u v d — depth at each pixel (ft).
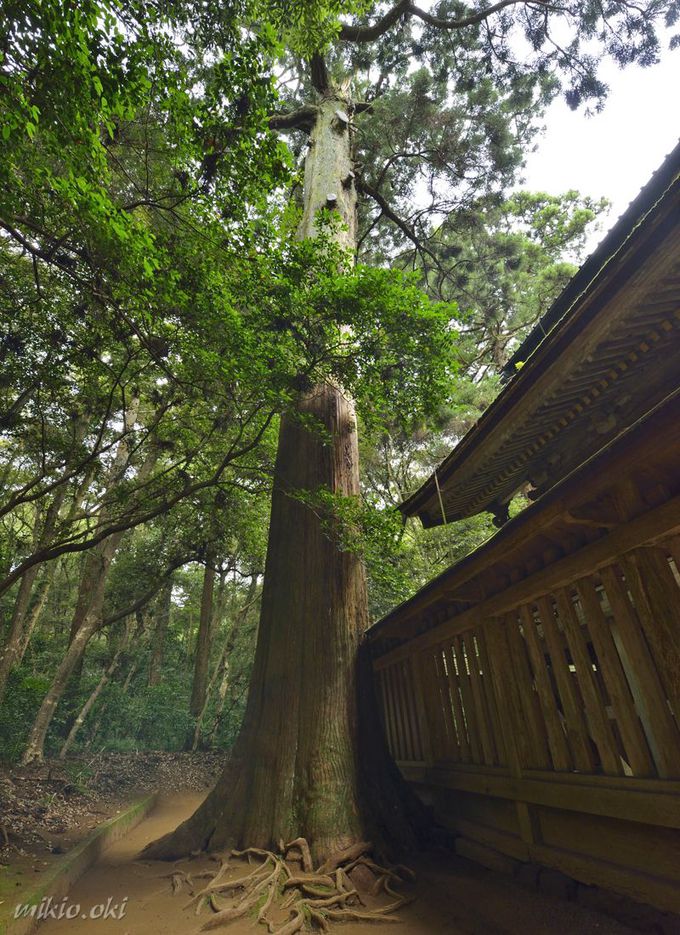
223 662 51.85
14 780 23.24
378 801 15.20
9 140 10.28
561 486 9.45
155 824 23.50
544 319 20.30
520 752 12.80
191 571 70.90
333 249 16.16
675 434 7.74
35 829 17.47
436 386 17.70
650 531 8.84
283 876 12.39
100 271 14.29
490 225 49.90
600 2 32.73
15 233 12.83
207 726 45.83
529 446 19.44
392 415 19.12
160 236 15.01
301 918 10.54
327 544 19.10
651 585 8.91
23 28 9.45
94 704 38.70
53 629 63.36
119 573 43.01
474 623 15.25
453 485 21.40
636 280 10.88
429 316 15.94
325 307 15.76
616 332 12.64
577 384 15.05
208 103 12.84
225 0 13.19
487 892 11.68
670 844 8.79
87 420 28.27
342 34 36.35
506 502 25.80
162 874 13.84
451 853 14.83
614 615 9.90
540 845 11.94
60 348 20.54
